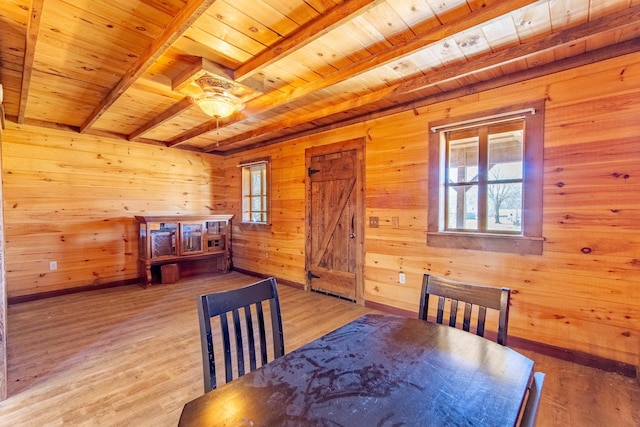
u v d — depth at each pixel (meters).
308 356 1.19
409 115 3.24
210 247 5.29
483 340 1.33
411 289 3.26
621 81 2.15
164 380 2.12
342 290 3.93
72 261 4.21
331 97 3.11
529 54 2.11
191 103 3.11
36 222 3.94
